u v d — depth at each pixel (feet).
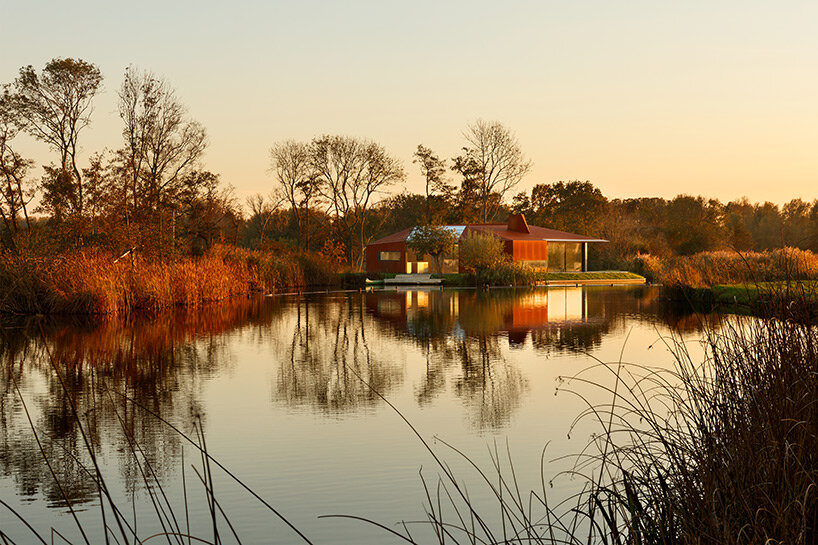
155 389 40.88
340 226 220.23
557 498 22.36
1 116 119.85
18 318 77.87
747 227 249.96
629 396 35.68
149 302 88.58
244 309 92.63
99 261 88.28
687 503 14.24
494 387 40.37
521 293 129.39
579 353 52.39
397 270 188.44
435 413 34.30
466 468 25.73
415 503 22.45
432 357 51.78
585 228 231.30
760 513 12.79
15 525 21.07
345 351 55.26
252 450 28.45
